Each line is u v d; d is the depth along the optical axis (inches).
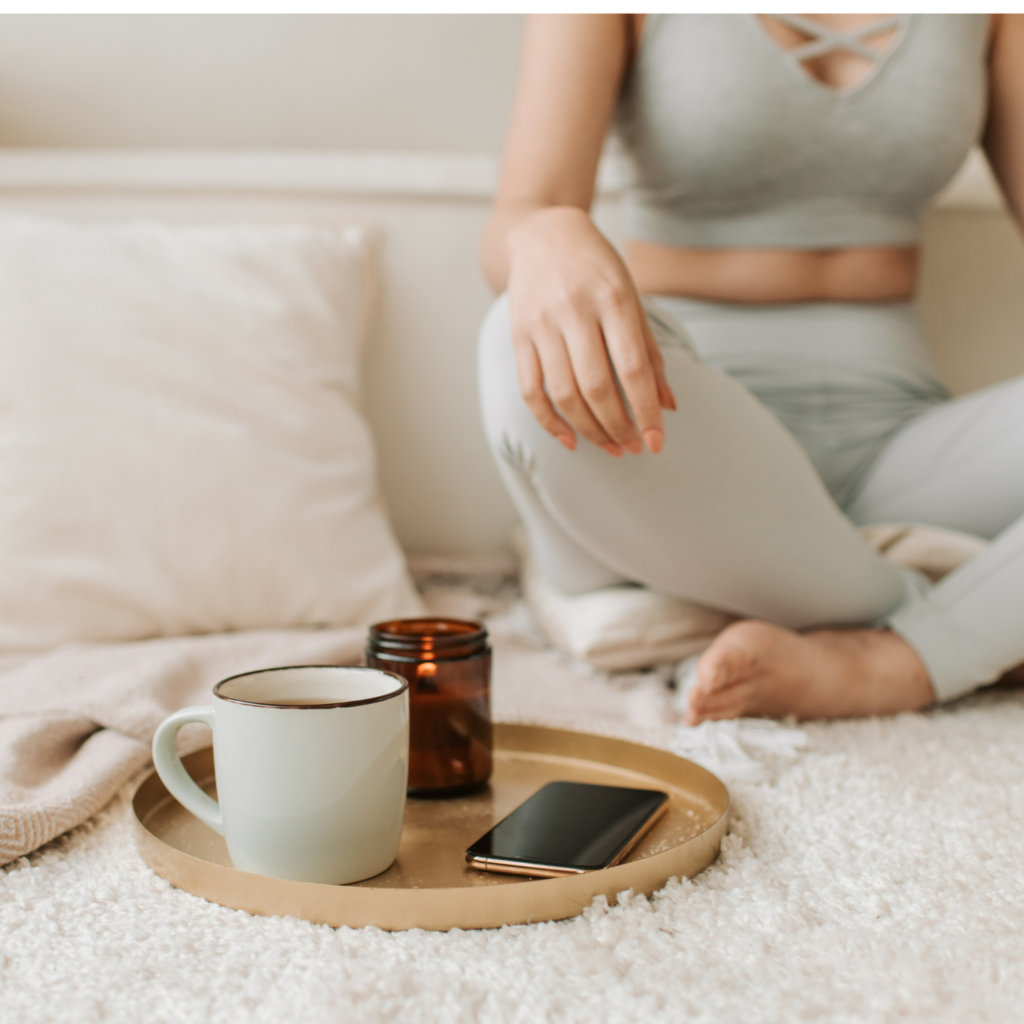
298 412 40.6
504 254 33.0
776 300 42.2
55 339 37.1
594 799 21.7
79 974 15.5
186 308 40.3
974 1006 14.5
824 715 29.7
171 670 29.2
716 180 40.2
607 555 31.0
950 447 37.7
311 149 56.0
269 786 17.4
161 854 18.9
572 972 15.5
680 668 33.8
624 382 24.3
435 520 54.7
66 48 54.4
